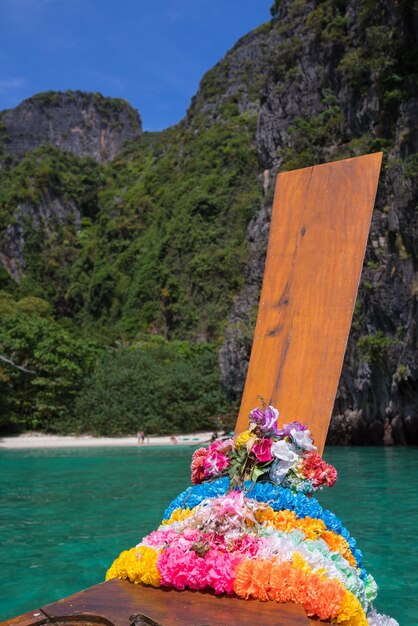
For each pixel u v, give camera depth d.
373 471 16.17
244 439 3.58
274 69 48.69
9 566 6.72
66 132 168.75
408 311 26.59
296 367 3.93
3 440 36.50
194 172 81.94
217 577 2.68
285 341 4.04
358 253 3.91
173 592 2.73
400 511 9.78
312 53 45.47
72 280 92.25
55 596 5.70
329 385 3.76
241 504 3.06
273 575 2.65
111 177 116.19
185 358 54.62
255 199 67.81
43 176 104.56
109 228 90.44
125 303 77.12
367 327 28.22
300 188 4.32
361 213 3.97
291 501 3.32
